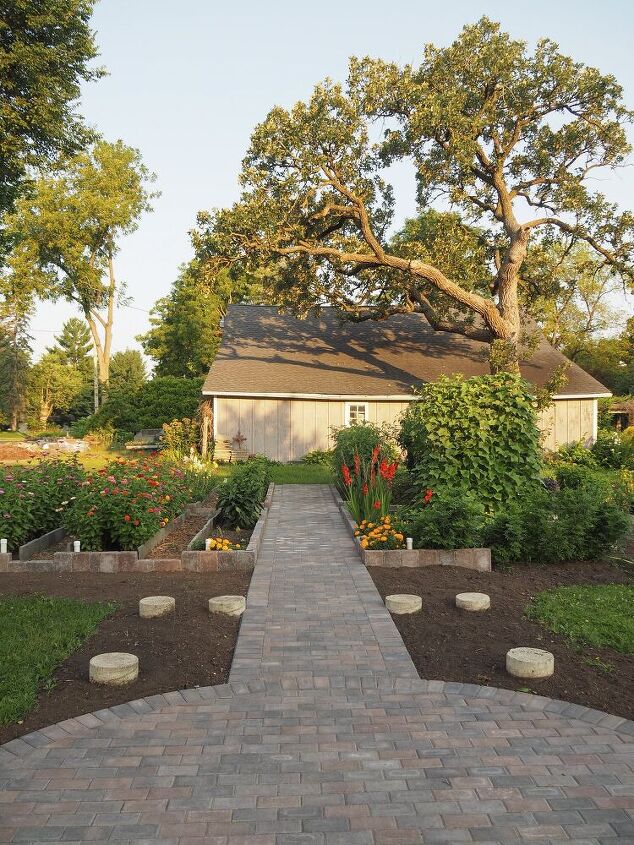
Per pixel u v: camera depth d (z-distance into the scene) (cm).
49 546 948
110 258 4497
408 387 2302
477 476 988
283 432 2284
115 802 341
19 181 2252
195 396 3148
